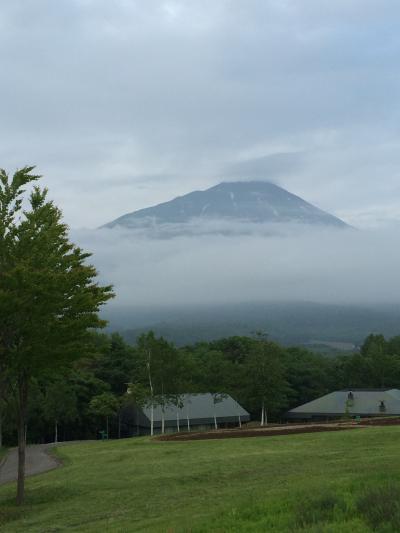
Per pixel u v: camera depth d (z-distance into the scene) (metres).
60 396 66.62
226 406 72.38
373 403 68.44
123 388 77.38
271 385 71.69
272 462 22.50
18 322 17.05
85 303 17.89
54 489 20.67
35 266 17.69
